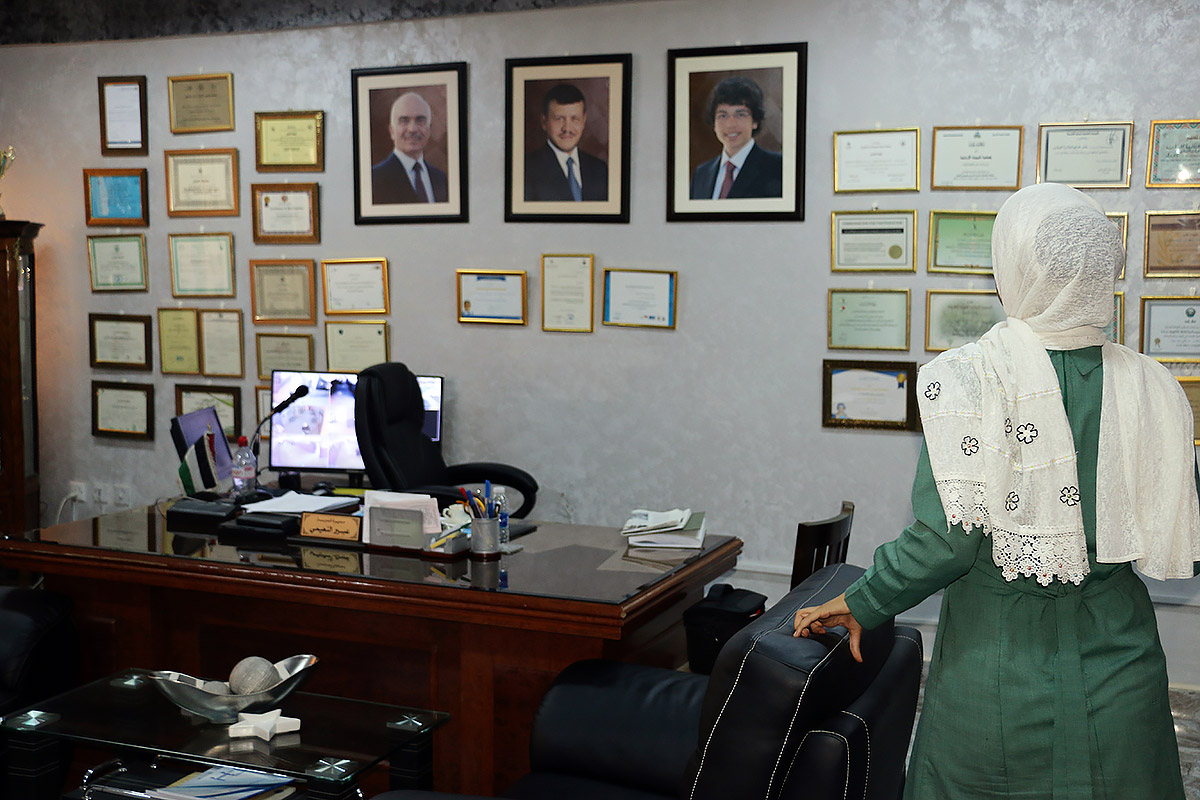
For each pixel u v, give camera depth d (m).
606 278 4.70
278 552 3.02
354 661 2.85
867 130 4.31
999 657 1.50
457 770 2.73
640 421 4.74
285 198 5.14
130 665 3.08
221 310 5.30
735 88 4.46
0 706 2.75
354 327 5.11
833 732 1.64
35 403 5.27
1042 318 1.53
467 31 4.82
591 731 2.23
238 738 2.24
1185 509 1.54
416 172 4.94
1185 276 4.06
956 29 4.20
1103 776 1.46
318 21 5.01
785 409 4.54
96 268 5.48
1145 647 1.52
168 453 5.47
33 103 5.47
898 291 4.35
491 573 2.79
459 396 4.99
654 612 2.66
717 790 1.67
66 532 3.26
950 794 1.53
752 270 4.53
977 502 1.48
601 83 4.64
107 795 2.19
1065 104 4.11
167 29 5.23
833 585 1.99
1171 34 3.99
